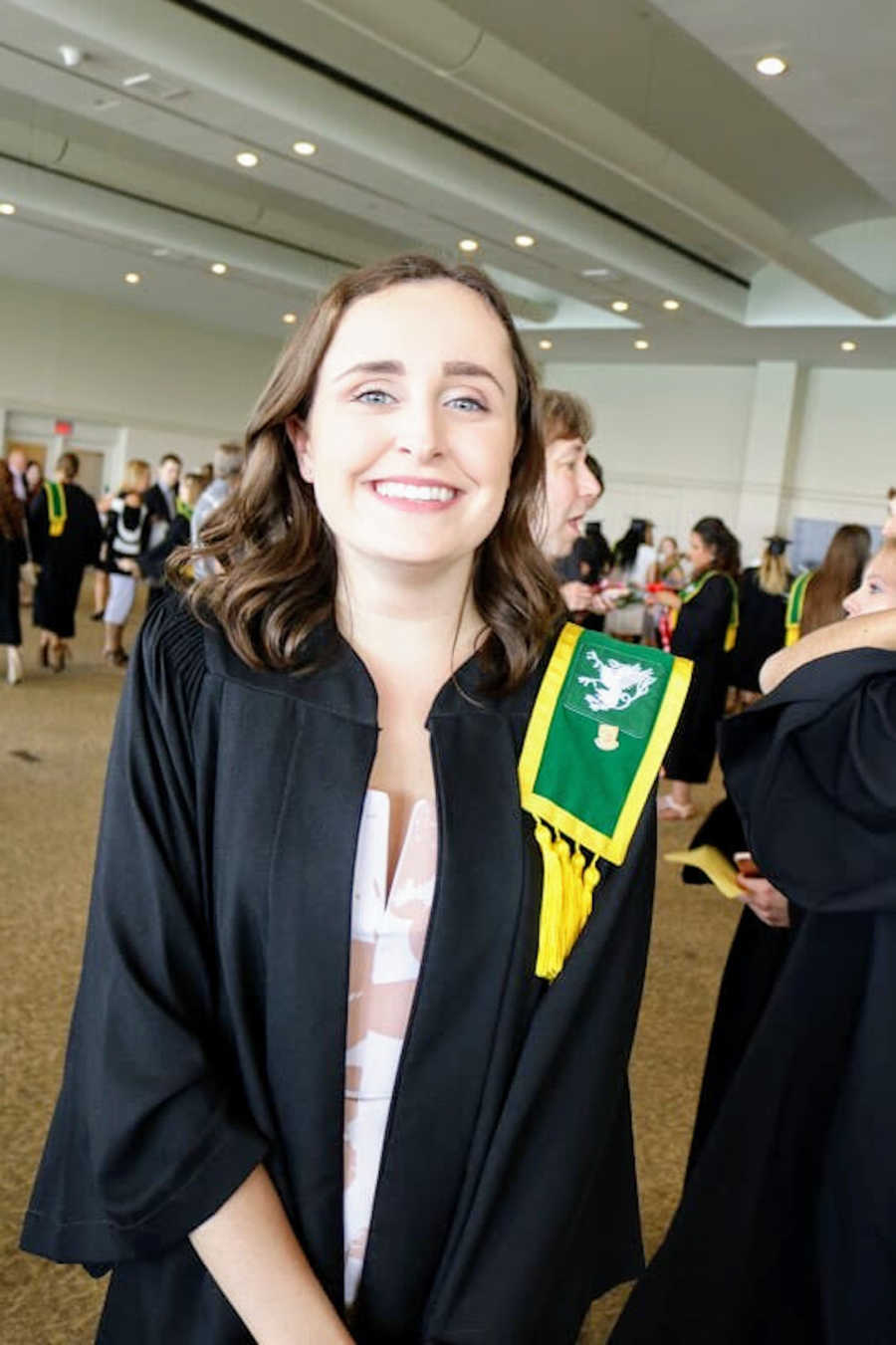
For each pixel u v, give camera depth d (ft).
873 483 52.75
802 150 32.94
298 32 22.66
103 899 2.89
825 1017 4.22
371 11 17.48
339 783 2.82
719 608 17.95
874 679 3.81
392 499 2.77
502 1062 2.83
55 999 9.61
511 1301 2.79
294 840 2.79
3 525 22.88
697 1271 4.44
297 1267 2.72
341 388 2.77
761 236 30.40
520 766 2.96
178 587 3.12
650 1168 7.87
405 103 26.40
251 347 60.23
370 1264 2.88
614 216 34.58
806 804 3.90
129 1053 2.73
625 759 2.97
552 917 2.84
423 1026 2.80
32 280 50.78
